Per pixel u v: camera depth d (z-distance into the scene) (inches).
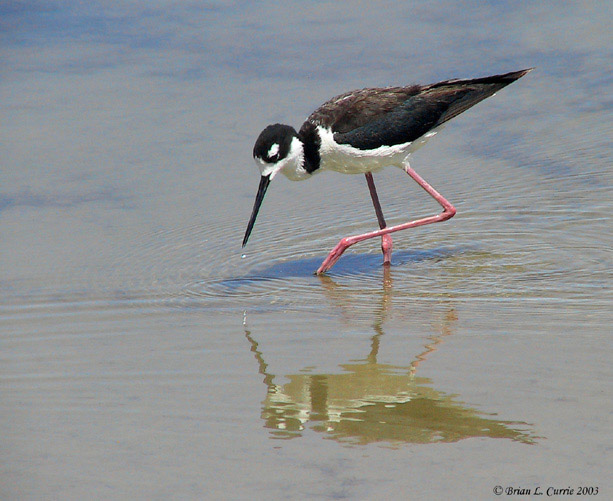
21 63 671.1
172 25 724.7
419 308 390.6
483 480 250.1
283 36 700.0
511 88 629.6
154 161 549.3
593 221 484.1
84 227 481.4
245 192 524.1
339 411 296.2
